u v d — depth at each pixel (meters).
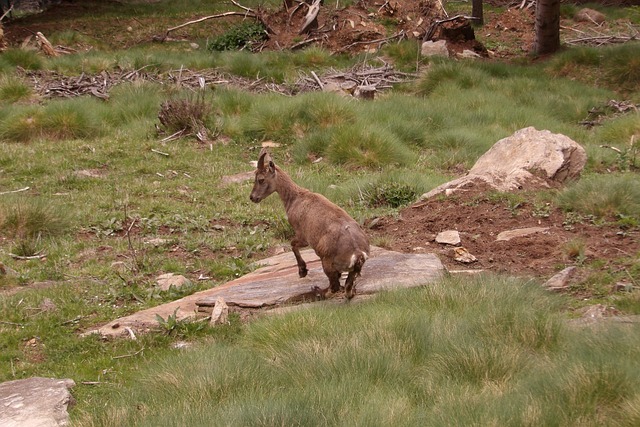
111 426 9.24
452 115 30.58
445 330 10.88
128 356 12.29
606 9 50.94
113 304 14.58
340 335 10.86
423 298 12.29
